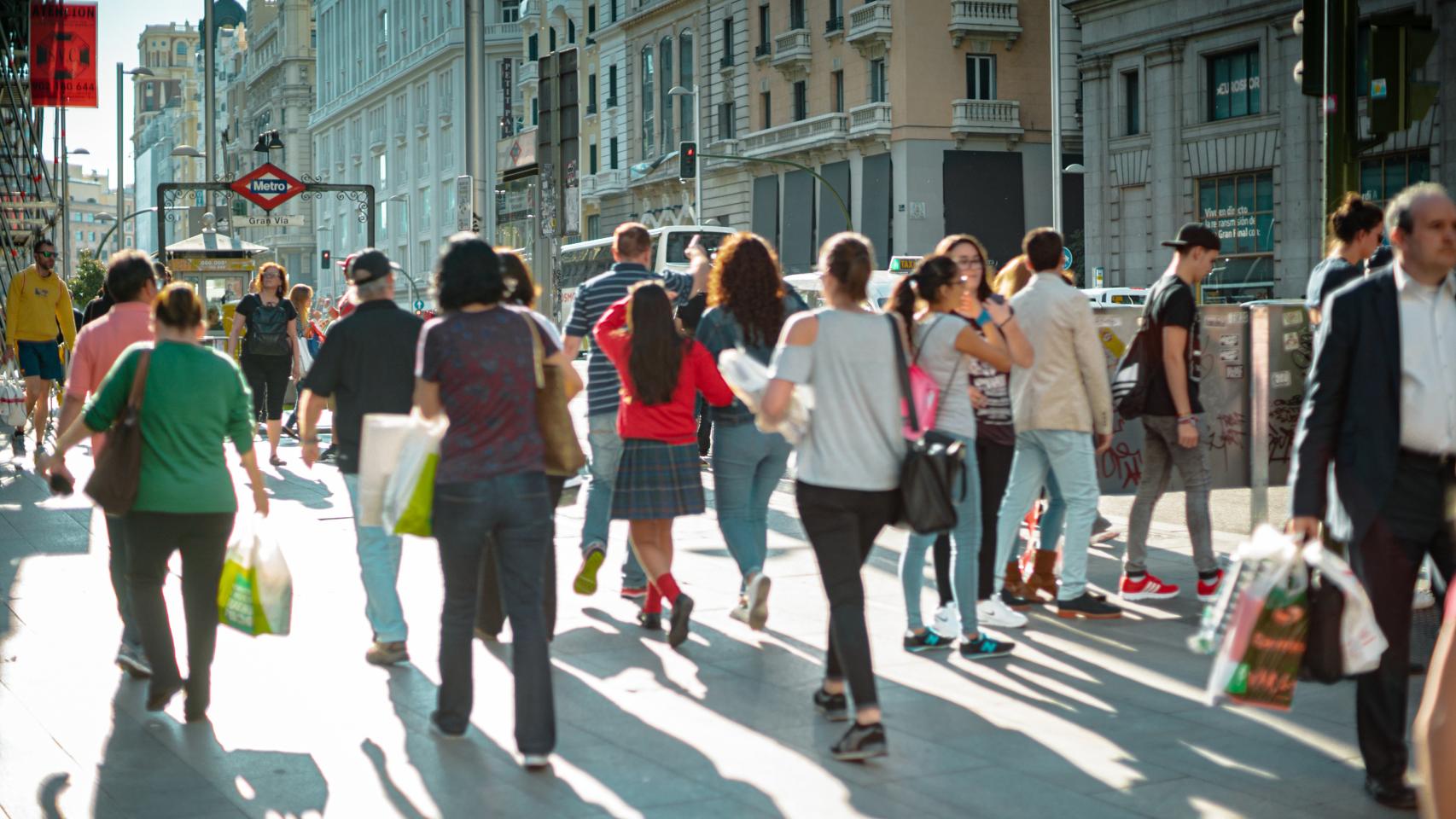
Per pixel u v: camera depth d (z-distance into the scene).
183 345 5.66
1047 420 7.45
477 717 5.82
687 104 62.31
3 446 16.84
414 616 7.67
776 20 55.62
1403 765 4.75
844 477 5.24
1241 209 38.72
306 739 5.53
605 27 69.19
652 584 7.36
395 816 4.68
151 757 5.32
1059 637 7.18
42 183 25.20
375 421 5.31
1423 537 4.65
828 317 5.28
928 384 5.33
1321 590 4.48
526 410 5.18
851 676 5.20
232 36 159.88
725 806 4.75
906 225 49.41
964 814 4.67
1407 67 8.89
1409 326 4.61
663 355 6.77
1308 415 4.68
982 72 50.28
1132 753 5.30
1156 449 8.06
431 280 5.27
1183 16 39.50
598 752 5.35
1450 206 4.53
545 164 15.53
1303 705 5.93
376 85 99.06
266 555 5.78
